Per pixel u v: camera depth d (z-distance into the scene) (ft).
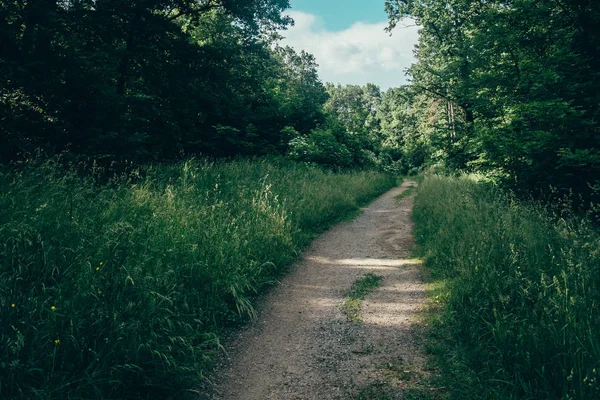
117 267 12.76
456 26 75.00
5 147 25.84
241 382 11.96
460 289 16.35
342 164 75.20
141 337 11.08
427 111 111.24
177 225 19.16
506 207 27.32
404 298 18.39
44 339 9.87
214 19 68.23
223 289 16.71
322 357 13.41
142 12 45.16
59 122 30.66
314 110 89.10
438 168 75.92
